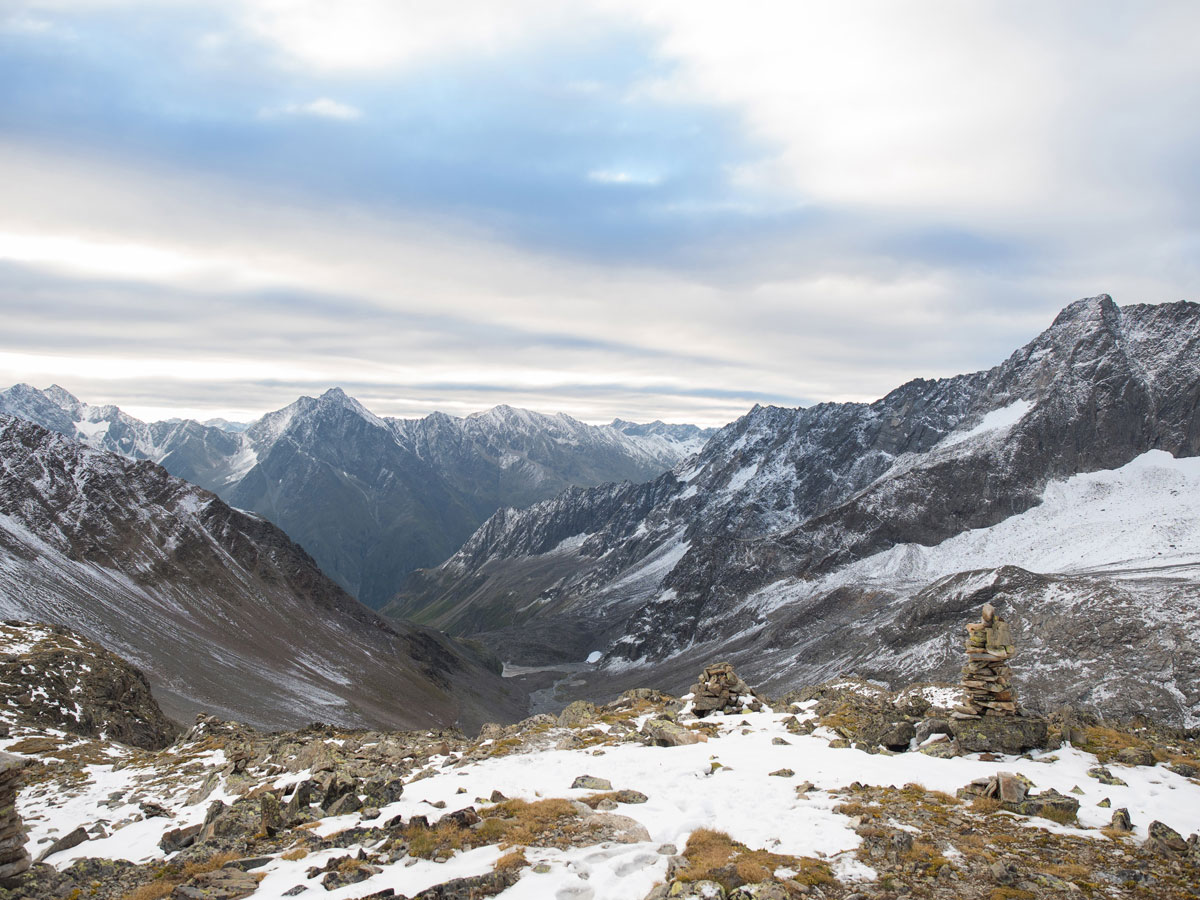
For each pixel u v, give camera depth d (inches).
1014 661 6151.6
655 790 1206.3
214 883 911.7
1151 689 5064.0
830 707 1788.9
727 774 1278.3
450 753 1600.6
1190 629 5428.2
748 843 960.3
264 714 5506.9
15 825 996.6
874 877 859.4
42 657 3289.9
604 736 1635.1
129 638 5974.4
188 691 5428.2
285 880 917.8
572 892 827.4
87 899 956.6
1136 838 961.5
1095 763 1278.3
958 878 855.1
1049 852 919.0
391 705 7377.0
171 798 1552.7
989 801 1077.8
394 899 821.2
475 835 1005.2
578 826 1023.0
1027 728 1357.0
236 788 1432.1
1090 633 5930.1
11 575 6141.7
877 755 1379.2
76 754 2218.3
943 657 6697.8
